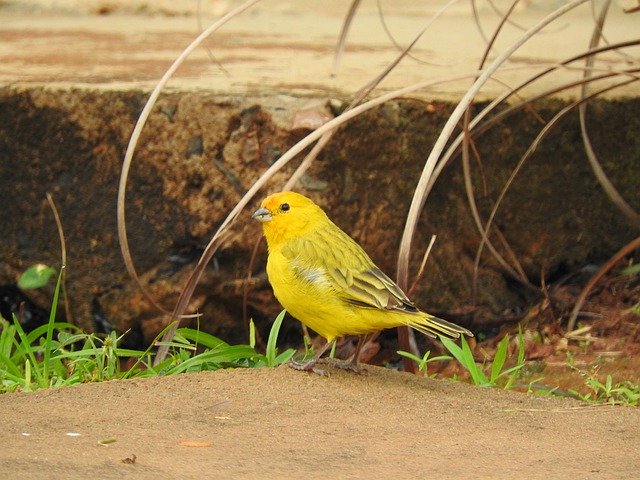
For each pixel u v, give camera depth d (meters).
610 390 10.17
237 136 11.85
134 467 6.77
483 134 12.45
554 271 13.37
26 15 21.45
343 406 8.44
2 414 7.98
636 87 13.35
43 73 13.08
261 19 21.02
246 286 11.68
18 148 12.20
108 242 12.38
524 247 13.09
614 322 12.45
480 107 12.28
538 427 8.18
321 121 11.69
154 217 12.22
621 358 11.63
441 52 16.00
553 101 12.63
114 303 12.55
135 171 12.11
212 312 12.58
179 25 19.62
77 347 12.78
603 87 13.31
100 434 7.54
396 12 22.47
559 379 11.17
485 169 12.61
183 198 12.09
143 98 11.90
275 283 9.16
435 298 12.74
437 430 7.98
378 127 11.90
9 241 12.50
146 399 8.44
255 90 12.14
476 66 14.59
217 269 12.30
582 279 13.37
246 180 11.93
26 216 12.41
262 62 14.73
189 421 7.95
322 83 12.89
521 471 7.01
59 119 12.06
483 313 12.91
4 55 14.83
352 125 11.78
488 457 7.33
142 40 17.09
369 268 9.01
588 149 11.95
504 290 13.08
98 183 12.20
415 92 12.55
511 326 12.82
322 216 9.30
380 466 7.04
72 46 16.11
